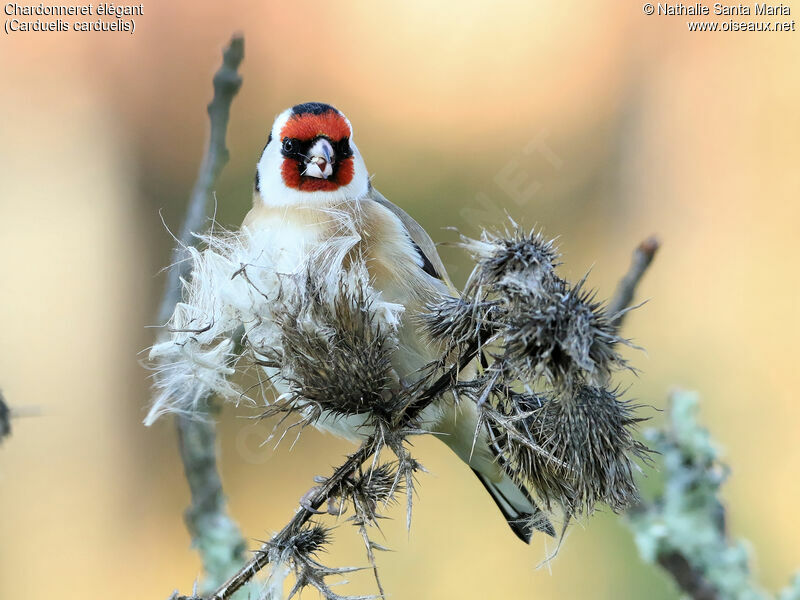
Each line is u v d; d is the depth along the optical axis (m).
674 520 5.30
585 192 11.90
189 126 11.93
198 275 4.63
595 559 8.38
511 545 9.37
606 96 12.20
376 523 4.12
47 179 11.79
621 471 3.89
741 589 5.18
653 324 11.21
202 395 4.85
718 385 10.62
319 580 4.04
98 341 11.47
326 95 12.05
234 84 5.73
